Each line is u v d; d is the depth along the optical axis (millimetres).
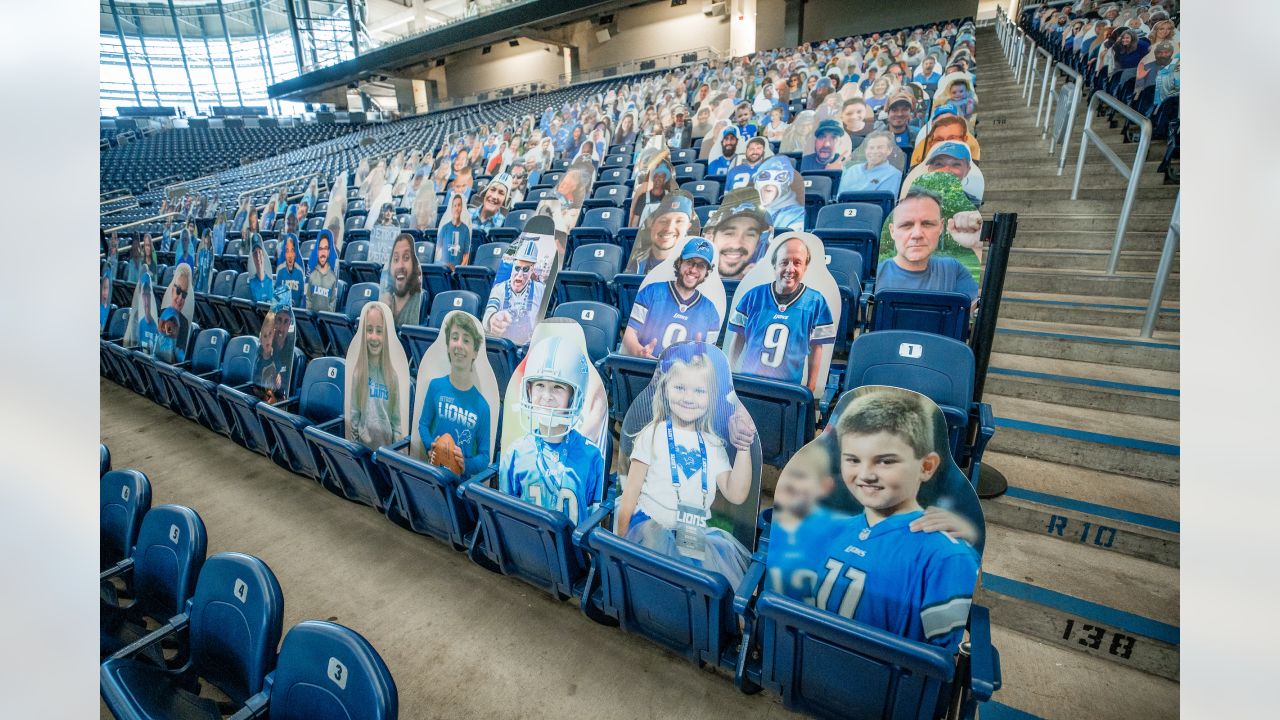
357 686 1369
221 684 1811
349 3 31109
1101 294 3613
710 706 1963
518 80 26078
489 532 2283
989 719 1750
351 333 4188
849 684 1581
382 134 20547
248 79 42219
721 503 1940
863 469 1614
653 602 1895
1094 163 4988
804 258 2637
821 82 8359
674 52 22000
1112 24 7398
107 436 4293
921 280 3166
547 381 2334
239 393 3244
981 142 6031
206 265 6609
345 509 3250
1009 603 2031
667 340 2973
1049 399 2902
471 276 4555
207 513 3254
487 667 2164
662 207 3854
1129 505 2301
